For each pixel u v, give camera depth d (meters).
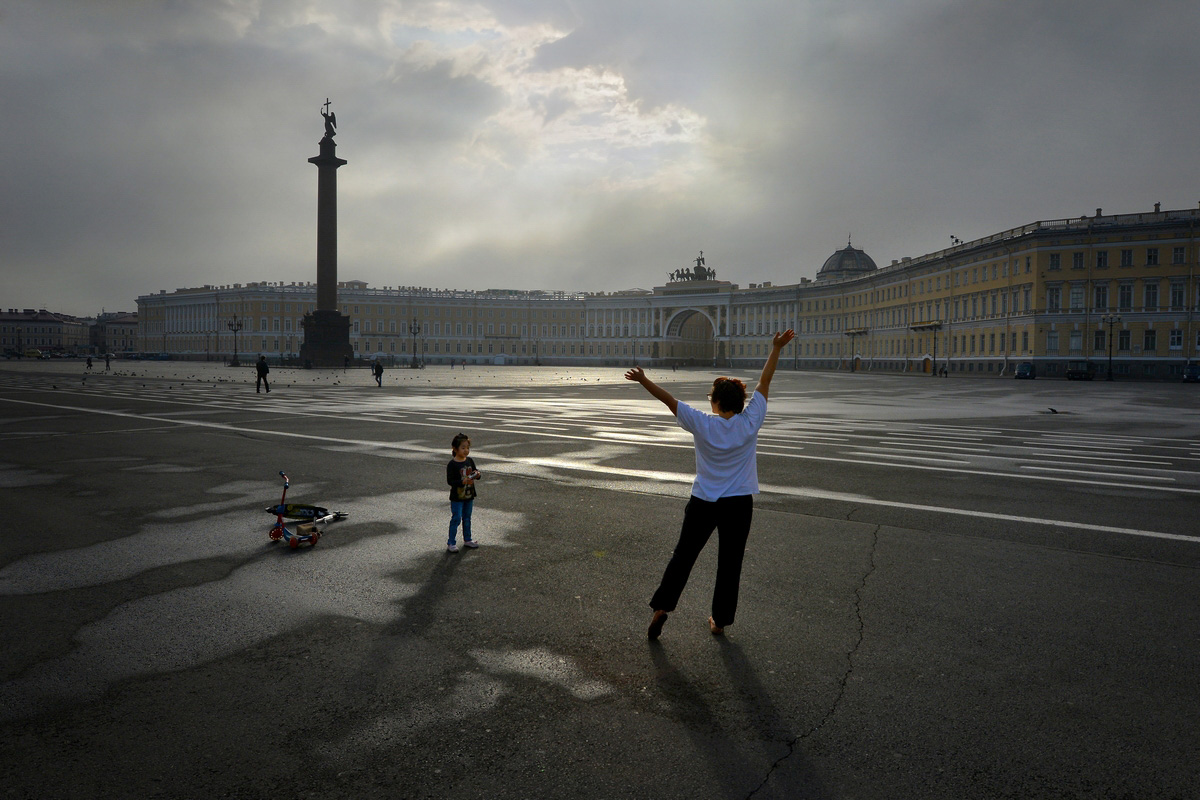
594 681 4.29
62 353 173.88
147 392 32.75
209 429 17.42
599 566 6.48
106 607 5.44
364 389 37.66
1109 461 12.85
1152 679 4.33
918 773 3.39
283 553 6.85
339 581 6.05
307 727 3.77
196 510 8.65
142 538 7.38
